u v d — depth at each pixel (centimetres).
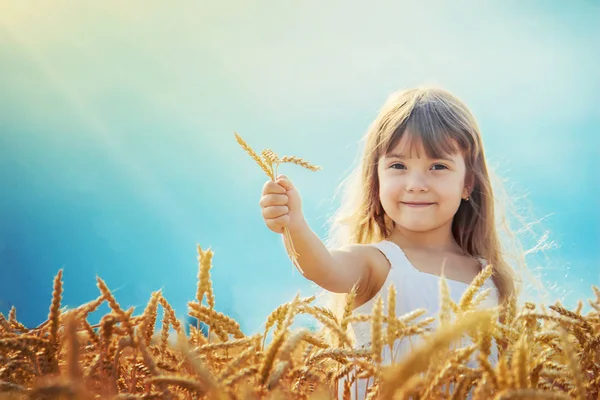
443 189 231
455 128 239
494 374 65
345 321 92
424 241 242
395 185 234
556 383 88
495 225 259
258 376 68
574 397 80
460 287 220
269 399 66
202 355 86
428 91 252
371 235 259
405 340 145
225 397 64
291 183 176
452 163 234
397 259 221
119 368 92
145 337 88
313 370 84
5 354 87
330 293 237
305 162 127
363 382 145
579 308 116
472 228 256
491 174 290
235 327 90
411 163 232
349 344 84
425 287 215
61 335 80
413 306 212
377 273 218
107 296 79
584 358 88
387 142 236
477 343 71
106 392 77
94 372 77
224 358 88
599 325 97
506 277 249
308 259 182
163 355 91
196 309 90
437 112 238
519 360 61
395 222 243
